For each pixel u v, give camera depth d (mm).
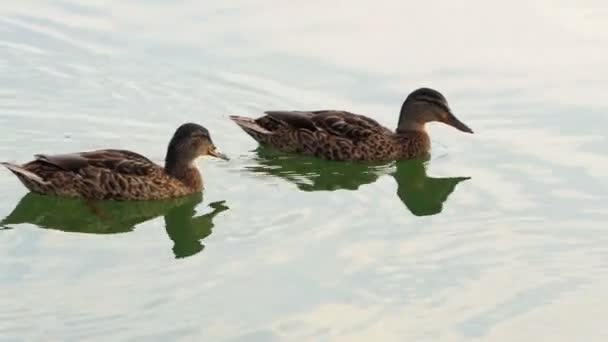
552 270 17375
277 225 18828
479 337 15383
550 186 20484
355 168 22125
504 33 26703
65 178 19562
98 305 15812
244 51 25750
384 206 19891
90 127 22375
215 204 19812
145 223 19062
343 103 23828
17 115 22625
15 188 19953
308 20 27250
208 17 27344
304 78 24719
